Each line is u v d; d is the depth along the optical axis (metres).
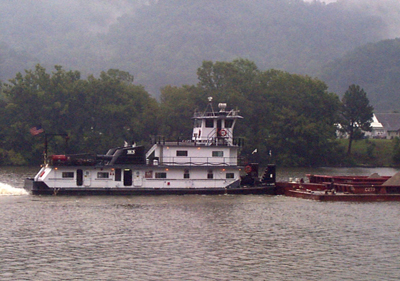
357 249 36.69
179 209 48.53
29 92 115.44
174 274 31.08
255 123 130.38
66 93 117.06
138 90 127.81
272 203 53.56
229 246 36.81
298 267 32.69
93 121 123.19
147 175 55.09
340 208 51.88
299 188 60.41
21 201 50.81
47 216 44.59
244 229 41.72
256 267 32.56
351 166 127.94
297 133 123.44
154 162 55.69
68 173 53.91
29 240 37.28
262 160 122.62
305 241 38.53
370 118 135.12
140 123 119.62
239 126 124.50
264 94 131.75
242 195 57.47
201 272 31.52
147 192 54.75
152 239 38.09
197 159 56.72
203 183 56.38
